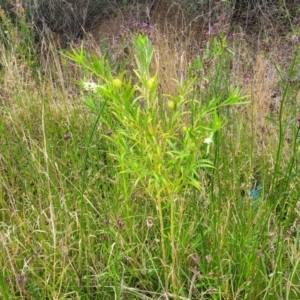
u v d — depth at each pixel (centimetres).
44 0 550
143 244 201
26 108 319
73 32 552
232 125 273
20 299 195
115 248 210
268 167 246
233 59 324
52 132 303
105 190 242
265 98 293
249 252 195
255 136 269
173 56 348
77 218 205
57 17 552
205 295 196
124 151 166
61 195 237
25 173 262
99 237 220
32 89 342
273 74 315
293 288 185
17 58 385
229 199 216
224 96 270
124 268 197
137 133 157
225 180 231
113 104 156
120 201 231
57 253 201
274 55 342
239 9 495
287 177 200
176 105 161
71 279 199
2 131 293
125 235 213
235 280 198
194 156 163
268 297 184
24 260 196
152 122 159
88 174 248
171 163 166
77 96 337
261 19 446
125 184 195
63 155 273
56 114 318
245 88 301
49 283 199
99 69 151
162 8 530
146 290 201
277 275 188
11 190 252
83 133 297
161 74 321
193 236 211
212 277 188
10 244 210
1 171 273
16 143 288
